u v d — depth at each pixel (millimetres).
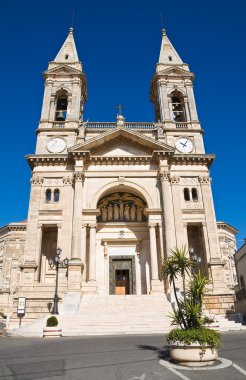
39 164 35906
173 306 25656
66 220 33281
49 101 40531
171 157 36219
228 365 9703
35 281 30578
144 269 36062
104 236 37094
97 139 35688
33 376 8672
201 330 10383
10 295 44750
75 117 39438
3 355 12250
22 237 51156
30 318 28203
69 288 29344
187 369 9344
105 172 35875
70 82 42219
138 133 36219
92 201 34562
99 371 9195
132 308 26016
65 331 21547
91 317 24141
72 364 10242
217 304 29531
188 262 13852
